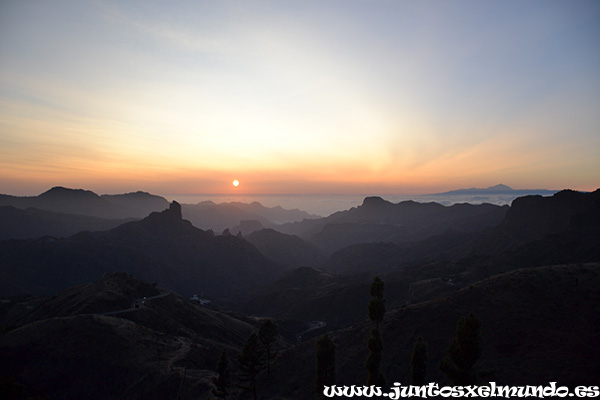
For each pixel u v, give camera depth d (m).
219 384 35.97
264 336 45.62
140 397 42.38
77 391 45.22
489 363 35.34
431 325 44.38
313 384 38.78
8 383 43.00
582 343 34.41
